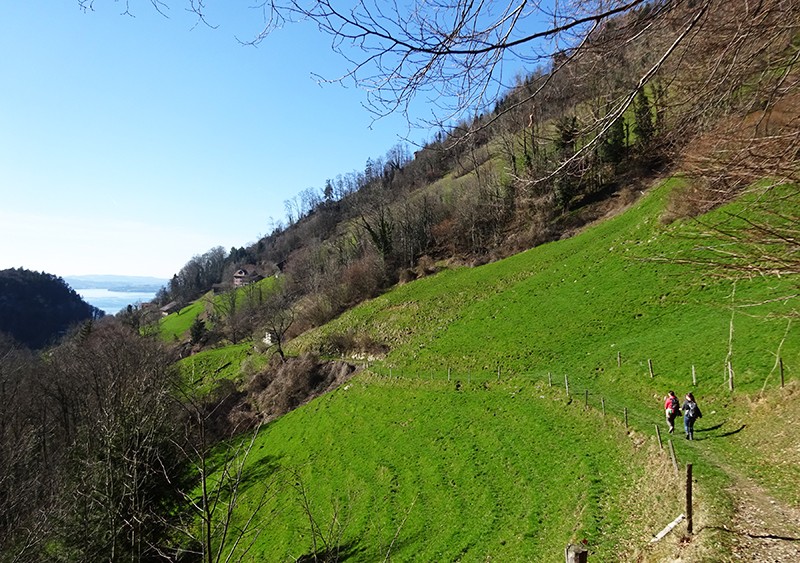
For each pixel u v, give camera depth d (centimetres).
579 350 2872
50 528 1423
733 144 365
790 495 1244
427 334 4088
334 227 10331
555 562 1408
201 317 9519
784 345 1906
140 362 2659
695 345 2295
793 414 1582
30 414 3597
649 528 1361
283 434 3544
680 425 1869
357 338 4550
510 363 3091
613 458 1841
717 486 1372
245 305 8475
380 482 2389
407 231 6241
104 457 1404
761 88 355
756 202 379
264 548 2183
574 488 1764
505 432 2380
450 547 1745
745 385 1858
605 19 328
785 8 320
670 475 1537
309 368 4372
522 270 4441
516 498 1878
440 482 2192
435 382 3275
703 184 422
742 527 1159
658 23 334
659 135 418
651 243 3444
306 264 8112
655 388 2177
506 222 5241
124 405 1234
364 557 1889
